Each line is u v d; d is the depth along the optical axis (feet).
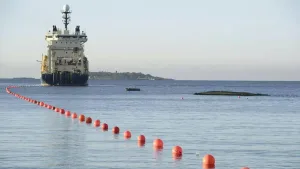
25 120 443.73
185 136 334.03
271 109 647.15
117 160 237.25
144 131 363.97
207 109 640.99
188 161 237.66
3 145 281.13
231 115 537.24
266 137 330.13
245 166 226.38
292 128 391.86
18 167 217.77
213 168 222.28
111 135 334.24
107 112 575.79
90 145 285.02
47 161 232.12
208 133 352.49
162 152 262.67
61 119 456.45
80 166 221.25
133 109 635.25
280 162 236.02
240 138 324.39
